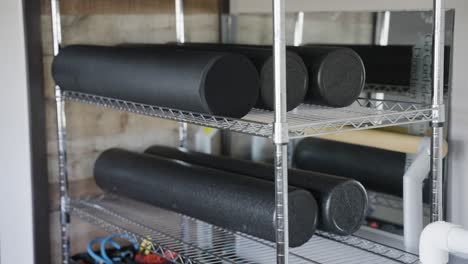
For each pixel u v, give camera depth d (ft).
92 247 7.17
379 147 5.72
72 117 6.93
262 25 7.00
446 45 5.50
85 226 7.15
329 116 4.95
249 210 4.97
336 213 4.98
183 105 4.94
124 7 7.05
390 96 5.92
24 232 6.88
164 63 5.10
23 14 6.51
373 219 6.18
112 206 6.93
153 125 7.38
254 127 4.51
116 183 6.49
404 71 5.78
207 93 4.67
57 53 6.64
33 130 6.66
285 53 4.34
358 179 6.16
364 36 6.06
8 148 6.78
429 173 5.59
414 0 5.69
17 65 6.63
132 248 7.04
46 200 6.82
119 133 7.20
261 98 5.00
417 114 5.02
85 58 6.01
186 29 7.38
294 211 4.81
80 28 6.84
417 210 5.38
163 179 5.88
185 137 7.54
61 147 6.78
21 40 6.57
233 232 5.53
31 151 6.68
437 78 5.08
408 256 5.16
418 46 5.65
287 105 4.86
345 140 5.95
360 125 4.71
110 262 6.57
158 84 5.10
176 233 6.35
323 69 4.93
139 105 5.83
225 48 5.42
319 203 4.99
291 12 6.72
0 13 6.59
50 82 6.77
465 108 5.49
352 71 5.07
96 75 5.82
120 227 6.21
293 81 4.86
